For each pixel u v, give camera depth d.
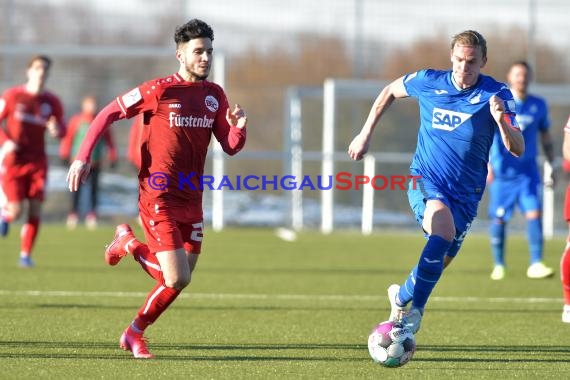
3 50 72.94
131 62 74.06
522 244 61.84
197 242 21.94
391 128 73.69
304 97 73.62
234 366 20.81
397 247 56.50
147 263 21.78
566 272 27.80
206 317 28.45
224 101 22.11
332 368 20.75
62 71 73.56
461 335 25.66
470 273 43.25
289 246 56.16
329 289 36.25
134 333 21.84
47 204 71.56
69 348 22.70
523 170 40.50
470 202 22.97
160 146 21.27
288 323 27.50
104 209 71.81
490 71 75.25
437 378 19.77
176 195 21.38
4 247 51.88
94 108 65.19
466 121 22.53
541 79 74.94
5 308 29.27
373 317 28.95
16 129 39.78
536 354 22.81
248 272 42.03
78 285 35.72
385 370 20.58
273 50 75.19
